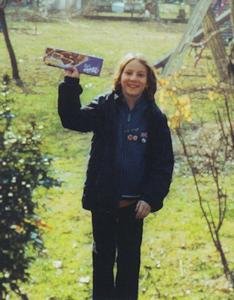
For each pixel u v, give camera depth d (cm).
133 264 442
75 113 416
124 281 443
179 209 727
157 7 3209
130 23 3033
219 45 1207
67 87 413
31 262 444
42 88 1397
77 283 541
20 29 2478
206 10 1236
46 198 754
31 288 526
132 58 420
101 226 436
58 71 1608
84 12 3125
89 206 430
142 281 547
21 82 1440
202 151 830
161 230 667
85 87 1418
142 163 427
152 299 515
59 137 1027
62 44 2194
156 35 2623
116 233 441
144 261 588
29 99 1272
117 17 3150
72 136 1033
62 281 543
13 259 401
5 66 1658
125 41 2367
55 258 592
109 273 446
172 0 3703
